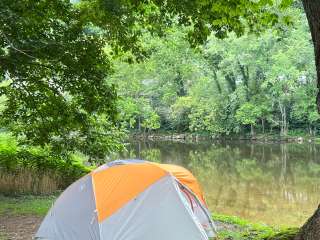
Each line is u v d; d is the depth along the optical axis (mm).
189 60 43531
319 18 5184
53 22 11570
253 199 16094
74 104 13547
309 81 42438
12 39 10680
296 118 44000
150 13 10930
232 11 7996
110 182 6891
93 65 12336
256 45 42375
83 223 6590
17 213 10609
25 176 13812
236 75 47156
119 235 6379
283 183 19391
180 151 35531
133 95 42312
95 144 14734
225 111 47344
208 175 22156
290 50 40875
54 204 7148
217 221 10391
